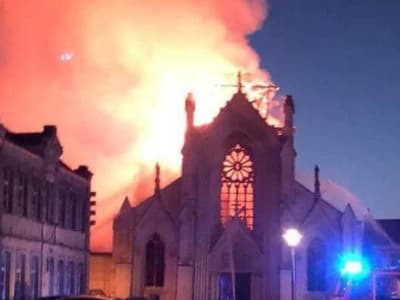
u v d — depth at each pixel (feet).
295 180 249.55
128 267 242.17
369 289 97.76
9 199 155.74
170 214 245.45
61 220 191.83
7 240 153.17
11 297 155.33
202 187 245.45
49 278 180.65
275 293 240.53
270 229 244.01
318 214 244.42
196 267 240.53
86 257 212.02
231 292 241.55
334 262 242.17
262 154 248.52
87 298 108.88
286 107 251.19
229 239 242.99
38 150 174.40
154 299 241.76
